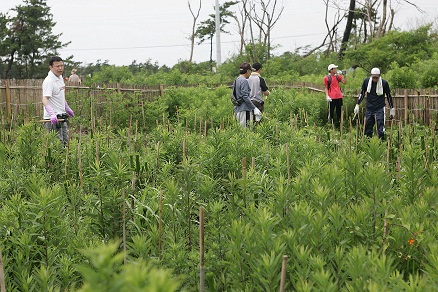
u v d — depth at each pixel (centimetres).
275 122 864
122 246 374
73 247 362
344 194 414
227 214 395
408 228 335
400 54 2788
